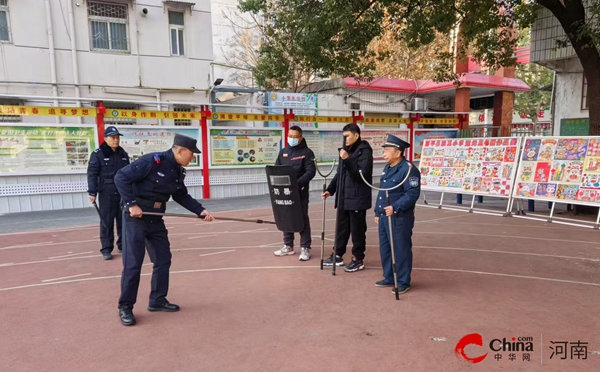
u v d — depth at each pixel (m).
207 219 4.30
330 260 5.54
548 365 3.00
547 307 4.02
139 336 3.52
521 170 8.67
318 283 4.79
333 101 15.80
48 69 11.83
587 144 7.85
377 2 8.36
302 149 5.77
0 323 3.80
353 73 11.20
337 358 3.11
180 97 13.64
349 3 7.61
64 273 5.27
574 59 10.38
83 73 12.26
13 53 11.39
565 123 10.78
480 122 32.34
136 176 3.75
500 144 9.13
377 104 16.84
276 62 12.45
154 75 13.19
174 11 13.38
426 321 3.73
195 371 2.97
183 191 4.15
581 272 5.09
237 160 11.88
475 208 9.91
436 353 3.17
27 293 4.57
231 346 3.32
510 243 6.55
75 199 10.13
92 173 5.76
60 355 3.21
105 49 12.54
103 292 4.58
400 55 20.27
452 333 3.49
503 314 3.87
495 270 5.21
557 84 10.93
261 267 5.43
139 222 3.84
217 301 4.27
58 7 11.81
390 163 4.58
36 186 9.68
